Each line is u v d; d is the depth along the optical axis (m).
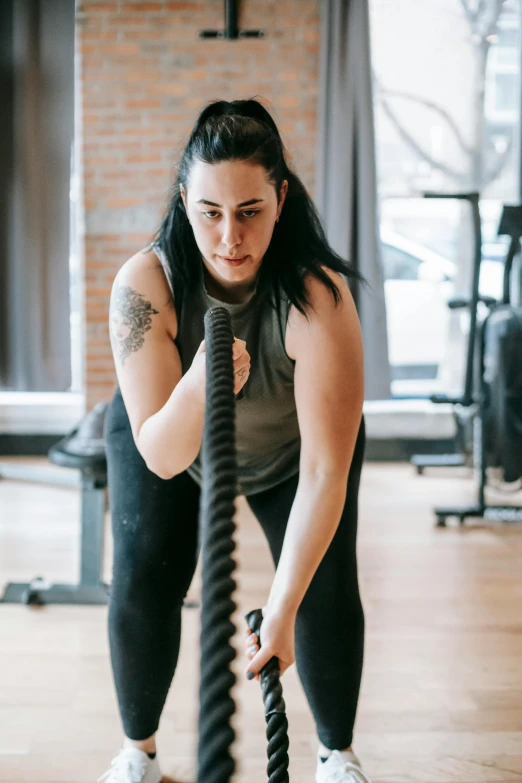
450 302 3.65
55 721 1.88
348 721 1.47
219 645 0.46
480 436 3.40
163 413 1.12
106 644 2.27
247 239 1.08
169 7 4.03
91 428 2.66
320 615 1.39
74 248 4.32
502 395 3.43
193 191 1.08
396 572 2.82
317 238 1.25
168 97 4.08
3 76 3.99
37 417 4.34
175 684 2.04
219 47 4.06
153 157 4.11
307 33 4.06
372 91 4.00
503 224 3.48
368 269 4.08
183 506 1.39
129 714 1.50
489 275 4.46
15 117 4.01
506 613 2.51
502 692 2.04
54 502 3.61
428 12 4.21
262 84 4.09
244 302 1.25
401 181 4.34
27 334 4.15
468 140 4.30
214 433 0.57
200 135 1.10
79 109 4.11
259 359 1.27
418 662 2.19
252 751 1.76
